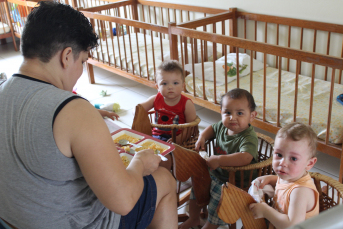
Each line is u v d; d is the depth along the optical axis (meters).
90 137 0.83
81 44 0.93
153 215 1.16
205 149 1.84
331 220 0.32
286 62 3.01
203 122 2.84
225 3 3.26
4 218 0.99
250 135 1.56
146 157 1.11
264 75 2.15
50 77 0.91
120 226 1.08
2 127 0.87
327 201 1.33
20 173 0.88
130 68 3.34
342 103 2.22
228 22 3.29
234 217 1.18
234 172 1.47
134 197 0.93
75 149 0.84
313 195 1.17
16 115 0.85
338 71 2.71
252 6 3.05
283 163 1.19
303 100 2.34
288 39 2.89
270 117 2.28
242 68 2.87
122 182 0.88
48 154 0.83
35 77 0.90
